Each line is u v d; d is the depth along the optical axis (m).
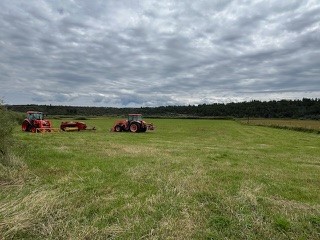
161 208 5.90
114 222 5.27
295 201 6.64
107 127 36.25
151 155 12.74
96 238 4.64
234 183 8.07
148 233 4.86
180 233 4.84
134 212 5.66
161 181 7.92
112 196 6.61
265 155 14.18
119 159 11.38
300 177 9.23
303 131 35.94
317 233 5.02
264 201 6.46
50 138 19.20
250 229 5.09
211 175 9.02
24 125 25.80
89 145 15.88
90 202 6.17
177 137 24.17
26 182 7.49
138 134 26.11
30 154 11.53
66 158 11.27
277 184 8.14
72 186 7.24
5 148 9.52
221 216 5.58
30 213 5.22
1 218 4.99
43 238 4.57
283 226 5.16
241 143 20.42
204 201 6.47
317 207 6.18
